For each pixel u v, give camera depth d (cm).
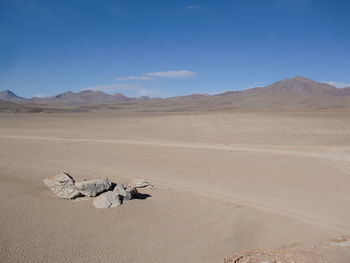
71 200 1172
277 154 2389
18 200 1145
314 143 3162
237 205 1255
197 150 2561
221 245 898
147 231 963
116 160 2125
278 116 6494
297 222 1091
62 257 783
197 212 1158
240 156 2303
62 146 2670
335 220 1112
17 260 753
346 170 1861
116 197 1145
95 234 916
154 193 1368
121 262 779
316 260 730
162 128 4522
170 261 794
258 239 951
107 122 5366
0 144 2678
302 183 1600
